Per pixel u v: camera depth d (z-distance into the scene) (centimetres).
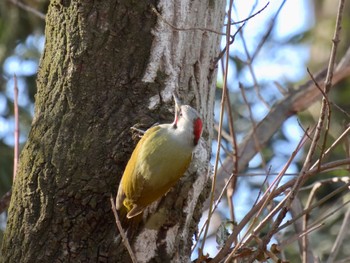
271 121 1494
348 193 1680
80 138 984
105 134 981
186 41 1034
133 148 977
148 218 984
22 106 2033
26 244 982
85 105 993
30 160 999
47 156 988
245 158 1427
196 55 1045
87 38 1001
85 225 969
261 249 894
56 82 1012
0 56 2047
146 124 983
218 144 910
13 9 2006
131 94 996
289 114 1503
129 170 937
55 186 977
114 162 974
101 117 988
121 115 988
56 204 973
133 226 977
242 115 1967
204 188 1038
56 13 1030
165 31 1011
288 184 949
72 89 999
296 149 936
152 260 987
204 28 1002
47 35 1046
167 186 949
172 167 941
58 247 973
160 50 1007
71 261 968
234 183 1123
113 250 971
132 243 978
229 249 978
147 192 939
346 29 2148
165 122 992
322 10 2331
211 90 1082
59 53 1016
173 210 990
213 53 1080
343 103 1947
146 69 1003
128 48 1002
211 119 1080
